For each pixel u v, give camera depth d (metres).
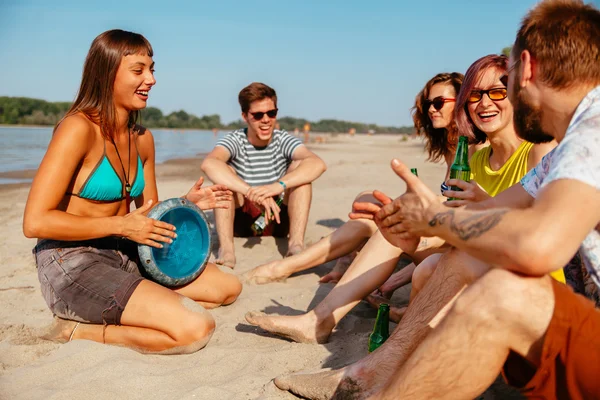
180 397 2.48
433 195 1.97
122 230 3.01
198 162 17.22
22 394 2.47
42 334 3.12
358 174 13.05
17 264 4.68
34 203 2.87
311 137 72.62
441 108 3.97
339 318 3.04
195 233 3.51
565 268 2.27
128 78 3.09
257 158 5.27
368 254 3.04
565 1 1.85
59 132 2.96
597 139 1.66
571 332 1.70
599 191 1.61
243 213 5.40
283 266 4.14
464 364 1.79
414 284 2.62
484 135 3.35
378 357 2.28
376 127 149.38
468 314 1.76
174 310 2.93
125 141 3.31
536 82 1.88
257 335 3.25
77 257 3.07
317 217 6.89
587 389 1.73
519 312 1.71
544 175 2.16
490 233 1.73
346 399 2.25
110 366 2.72
